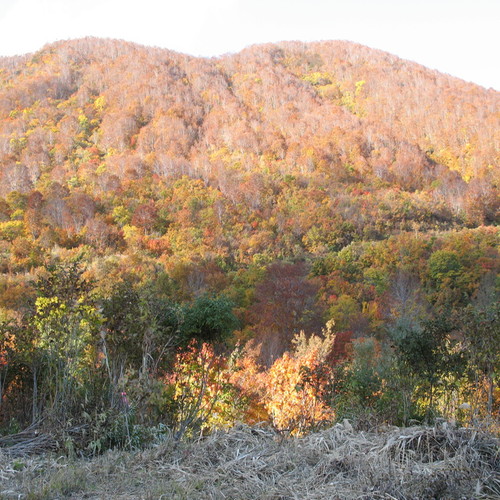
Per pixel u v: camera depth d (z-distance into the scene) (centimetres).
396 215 6681
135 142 10556
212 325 734
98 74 13925
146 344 524
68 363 493
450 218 7069
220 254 5334
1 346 597
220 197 7062
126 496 304
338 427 386
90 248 5422
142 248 5700
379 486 289
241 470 327
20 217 6303
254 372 1080
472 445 327
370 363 938
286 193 7650
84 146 10488
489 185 7712
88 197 6931
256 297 3394
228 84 14112
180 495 295
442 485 289
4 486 324
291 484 306
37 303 510
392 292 3869
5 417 571
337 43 16388
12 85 13775
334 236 6016
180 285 3844
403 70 14412
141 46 15612
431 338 710
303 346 1420
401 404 658
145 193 7588
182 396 516
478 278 4109
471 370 684
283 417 782
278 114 11775
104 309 537
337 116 11294
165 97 12262
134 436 422
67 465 355
